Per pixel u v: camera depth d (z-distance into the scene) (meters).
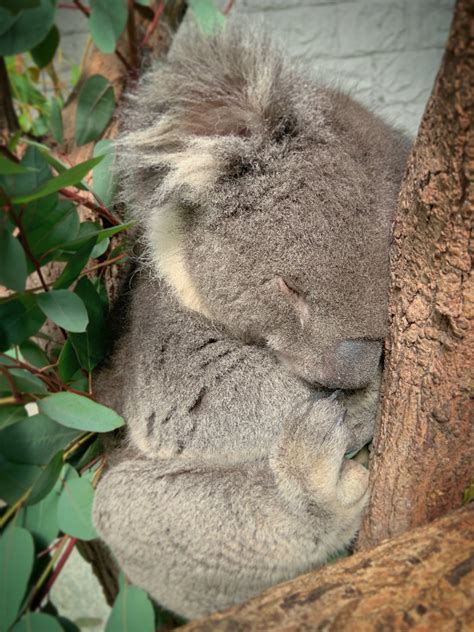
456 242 0.27
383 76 1.04
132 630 0.42
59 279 0.38
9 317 0.36
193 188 0.38
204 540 0.42
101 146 0.46
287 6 1.03
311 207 0.36
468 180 0.26
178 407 0.42
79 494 0.43
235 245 0.38
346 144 0.39
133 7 0.49
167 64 0.44
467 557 0.29
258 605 0.29
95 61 0.51
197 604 0.45
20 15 0.35
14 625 0.39
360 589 0.29
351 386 0.37
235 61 0.42
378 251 0.35
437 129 0.26
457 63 0.23
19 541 0.39
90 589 0.74
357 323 0.36
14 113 0.57
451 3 1.00
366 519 0.38
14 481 0.37
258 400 0.42
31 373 0.39
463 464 0.33
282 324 0.38
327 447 0.39
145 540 0.43
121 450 0.47
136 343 0.44
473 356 0.30
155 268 0.43
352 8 1.02
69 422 0.36
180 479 0.43
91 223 0.40
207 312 0.42
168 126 0.40
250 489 0.41
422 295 0.30
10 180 0.32
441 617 0.27
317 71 0.48
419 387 0.32
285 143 0.38
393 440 0.34
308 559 0.42
